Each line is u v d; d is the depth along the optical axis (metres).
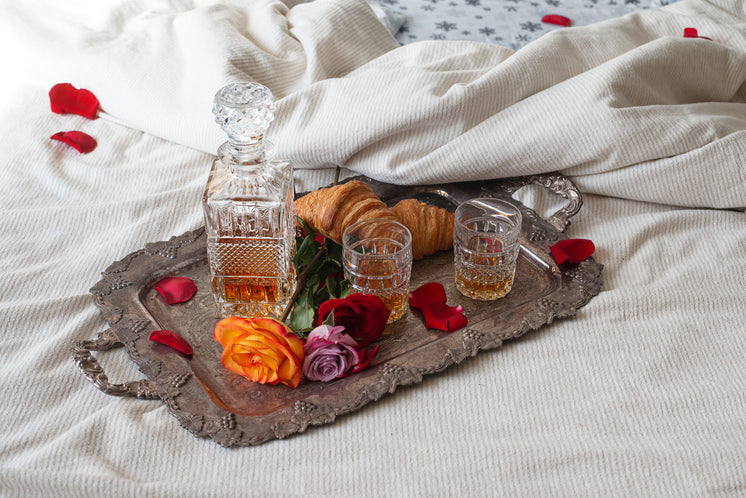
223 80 1.25
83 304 0.97
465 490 0.73
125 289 0.98
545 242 1.07
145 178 1.23
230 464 0.76
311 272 0.98
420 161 1.15
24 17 1.46
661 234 1.10
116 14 1.48
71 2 1.54
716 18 1.53
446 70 1.27
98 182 1.22
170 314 0.96
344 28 1.40
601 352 0.89
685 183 1.12
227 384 0.85
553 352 0.89
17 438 0.79
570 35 1.31
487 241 0.96
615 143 1.11
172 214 1.14
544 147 1.13
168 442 0.78
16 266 1.04
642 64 1.20
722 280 1.00
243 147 0.88
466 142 1.14
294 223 1.00
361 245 0.93
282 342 0.82
